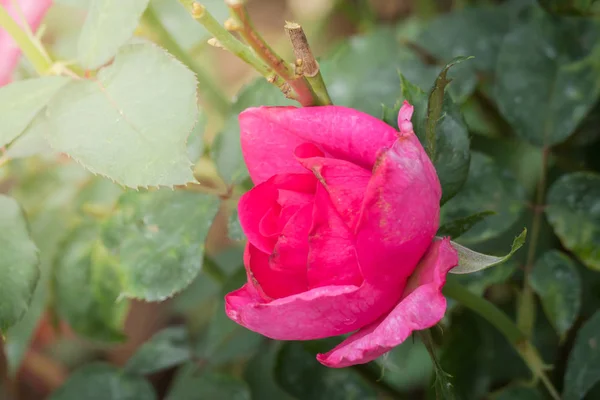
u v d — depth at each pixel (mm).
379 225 452
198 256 546
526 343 537
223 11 584
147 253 550
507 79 582
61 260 586
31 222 626
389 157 449
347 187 457
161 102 493
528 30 584
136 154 490
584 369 543
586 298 623
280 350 583
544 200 567
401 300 467
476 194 558
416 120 507
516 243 463
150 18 573
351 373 581
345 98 595
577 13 584
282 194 471
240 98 550
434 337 489
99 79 503
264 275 469
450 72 606
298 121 470
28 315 604
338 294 452
